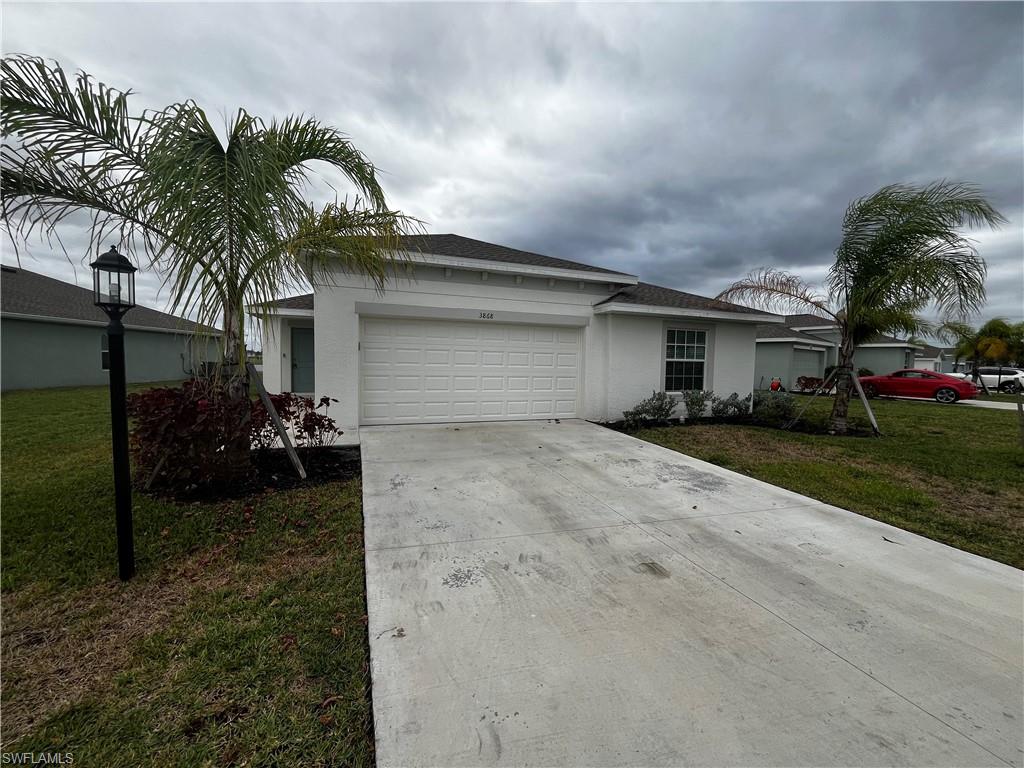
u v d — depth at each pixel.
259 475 5.38
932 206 8.01
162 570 3.26
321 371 7.97
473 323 9.08
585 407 10.02
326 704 2.04
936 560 3.66
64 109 3.81
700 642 2.51
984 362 31.39
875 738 1.88
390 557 3.46
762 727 1.93
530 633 2.55
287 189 4.46
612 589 3.06
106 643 2.45
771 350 20.80
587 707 2.01
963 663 2.38
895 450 8.08
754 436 9.19
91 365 18.41
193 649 2.40
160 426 4.49
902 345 24.09
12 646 2.41
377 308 8.25
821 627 2.68
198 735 1.87
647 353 10.33
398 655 2.34
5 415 9.83
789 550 3.78
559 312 9.69
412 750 1.77
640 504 4.82
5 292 16.75
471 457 6.52
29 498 4.47
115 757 1.76
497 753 1.76
